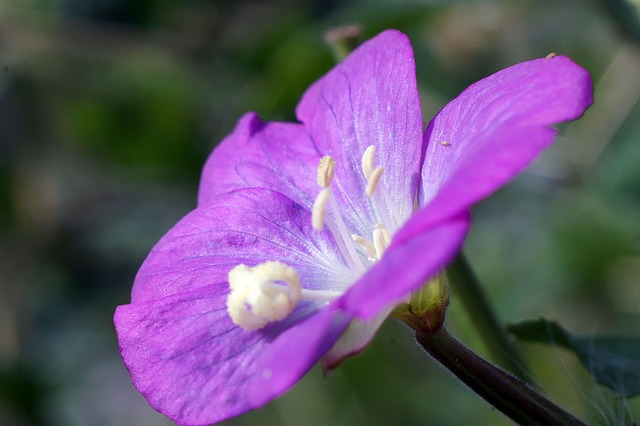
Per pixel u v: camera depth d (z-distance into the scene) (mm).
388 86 88
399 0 117
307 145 91
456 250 74
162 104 128
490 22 127
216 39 131
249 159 92
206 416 80
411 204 85
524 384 82
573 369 100
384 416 126
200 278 86
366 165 86
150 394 81
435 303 81
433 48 126
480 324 93
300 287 82
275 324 82
